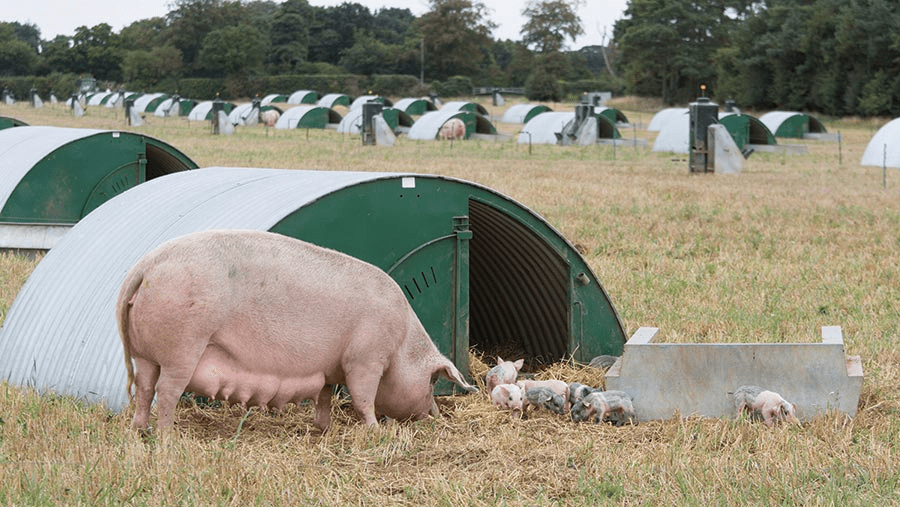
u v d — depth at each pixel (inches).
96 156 594.6
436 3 5032.0
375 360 269.3
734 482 236.1
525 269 370.0
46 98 4899.1
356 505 220.1
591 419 294.4
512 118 2657.5
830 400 297.9
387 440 264.2
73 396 282.5
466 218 331.6
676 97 3937.0
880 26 2800.2
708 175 1154.7
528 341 394.0
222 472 225.8
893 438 275.9
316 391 265.4
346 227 308.3
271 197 315.6
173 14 5369.1
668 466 246.4
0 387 284.4
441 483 230.4
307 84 4643.2
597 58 7155.5
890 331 407.8
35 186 575.5
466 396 323.9
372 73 5103.3
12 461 231.0
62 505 208.7
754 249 629.0
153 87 4995.1
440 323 329.7
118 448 237.1
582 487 234.1
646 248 620.1
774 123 2059.5
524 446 268.7
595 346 367.6
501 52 6141.7
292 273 257.9
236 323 251.0
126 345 250.4
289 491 219.8
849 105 2906.0
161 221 321.7
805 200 879.7
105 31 5521.7
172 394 246.7
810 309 446.9
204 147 1514.5
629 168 1251.2
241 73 4879.4
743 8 3946.9
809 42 3065.9
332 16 5516.7
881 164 1312.7
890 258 586.9
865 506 220.4
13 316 316.5
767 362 301.0
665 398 304.3
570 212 778.8
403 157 1390.3
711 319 423.5
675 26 3880.4
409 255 320.5
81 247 328.2
